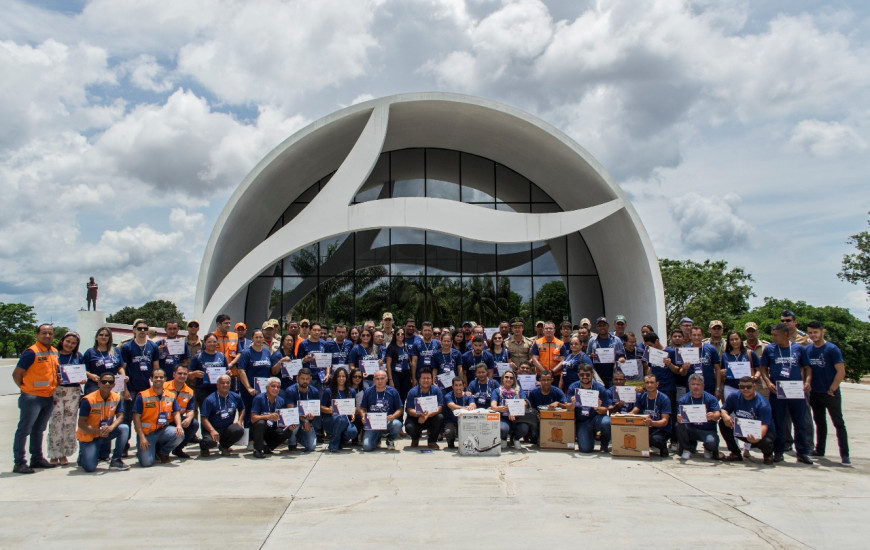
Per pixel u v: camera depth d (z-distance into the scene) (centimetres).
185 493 600
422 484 635
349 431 844
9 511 538
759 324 2861
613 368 960
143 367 828
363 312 1864
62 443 736
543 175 1919
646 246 1592
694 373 835
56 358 742
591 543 452
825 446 806
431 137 1906
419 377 894
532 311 1922
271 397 818
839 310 2981
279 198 1872
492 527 491
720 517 516
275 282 1875
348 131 1702
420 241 1909
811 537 464
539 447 849
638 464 739
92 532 480
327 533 478
